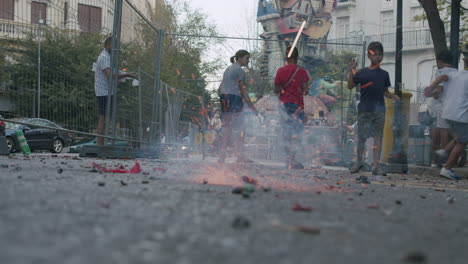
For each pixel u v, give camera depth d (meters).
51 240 1.37
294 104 6.40
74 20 7.71
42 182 2.85
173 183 3.27
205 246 1.40
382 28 30.83
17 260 1.13
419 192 3.84
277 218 1.95
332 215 2.15
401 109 7.45
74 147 13.65
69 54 7.13
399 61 7.60
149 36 9.09
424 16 16.23
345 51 10.28
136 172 4.12
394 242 1.61
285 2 25.48
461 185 5.23
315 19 26.02
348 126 9.24
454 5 8.38
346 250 1.44
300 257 1.32
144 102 8.64
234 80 6.60
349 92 9.58
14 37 6.71
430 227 1.98
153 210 2.00
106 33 8.08
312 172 5.71
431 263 1.34
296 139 6.41
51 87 6.84
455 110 6.11
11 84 6.48
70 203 2.05
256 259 1.28
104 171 4.09
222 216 1.92
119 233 1.51
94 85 7.47
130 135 8.17
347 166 8.53
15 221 1.59
